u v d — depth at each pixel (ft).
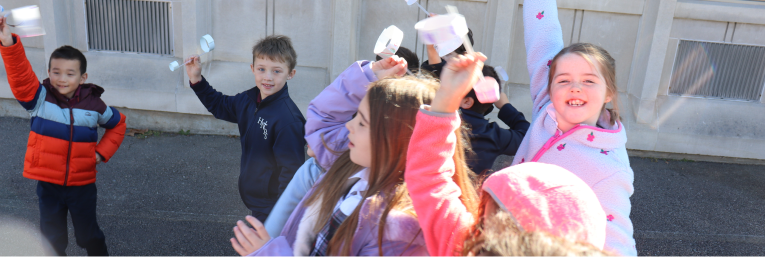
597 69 5.08
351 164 4.60
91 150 9.00
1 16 7.53
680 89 16.67
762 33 15.94
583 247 2.40
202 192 13.00
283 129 8.36
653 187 14.55
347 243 3.95
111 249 10.32
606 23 16.24
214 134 16.99
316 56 16.75
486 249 2.60
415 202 3.58
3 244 10.14
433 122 3.41
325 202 4.46
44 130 8.58
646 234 12.00
